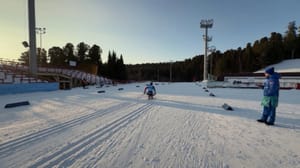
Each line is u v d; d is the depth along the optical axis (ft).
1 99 46.06
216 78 184.55
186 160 12.39
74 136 16.96
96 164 11.78
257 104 37.76
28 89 69.21
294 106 35.50
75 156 12.90
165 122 22.40
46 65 156.97
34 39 92.68
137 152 13.58
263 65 269.85
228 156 13.01
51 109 31.12
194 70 376.27
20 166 11.56
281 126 20.84
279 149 14.26
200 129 19.49
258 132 18.49
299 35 299.99
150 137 16.83
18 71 91.45
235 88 100.78
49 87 79.15
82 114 26.86
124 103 38.42
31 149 14.07
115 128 19.62
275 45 276.62
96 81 167.02
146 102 40.24
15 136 16.92
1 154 13.25
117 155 13.07
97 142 15.48
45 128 19.49
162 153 13.46
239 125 21.22
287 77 137.28
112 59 264.93
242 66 286.25
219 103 39.06
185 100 44.06
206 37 197.26
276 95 21.03
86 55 301.02
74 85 135.13
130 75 405.18
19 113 27.66
